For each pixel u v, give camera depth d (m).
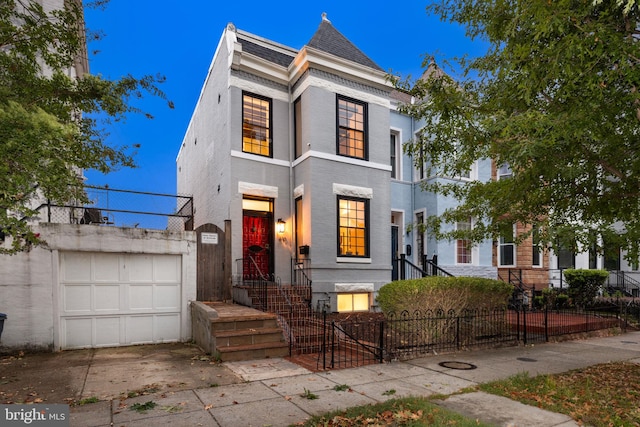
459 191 9.13
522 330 10.50
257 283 11.27
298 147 12.88
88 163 5.19
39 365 7.03
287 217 12.70
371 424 4.29
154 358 7.58
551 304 14.95
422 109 7.68
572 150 5.45
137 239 9.34
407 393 5.39
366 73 13.20
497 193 7.05
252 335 7.66
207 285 10.48
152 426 4.26
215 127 13.59
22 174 3.96
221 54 13.21
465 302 8.95
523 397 5.27
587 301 14.91
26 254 8.13
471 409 4.83
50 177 4.24
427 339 8.34
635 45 4.36
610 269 18.69
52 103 4.86
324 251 11.93
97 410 4.75
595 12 4.86
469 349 8.40
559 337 9.96
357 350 7.83
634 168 5.41
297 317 9.85
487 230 8.22
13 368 6.82
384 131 13.69
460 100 6.53
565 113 4.96
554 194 6.57
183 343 9.43
